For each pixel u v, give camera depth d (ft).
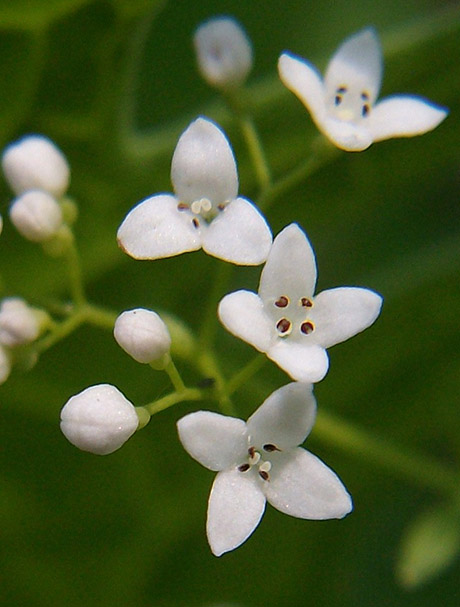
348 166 0.20
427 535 0.18
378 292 0.20
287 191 0.20
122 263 0.20
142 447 0.20
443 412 0.20
